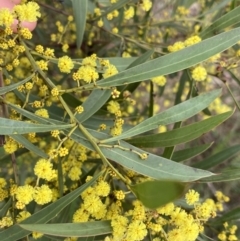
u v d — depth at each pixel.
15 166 0.15
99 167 0.18
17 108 0.13
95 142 0.13
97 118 0.16
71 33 0.25
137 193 0.11
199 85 0.30
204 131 0.14
